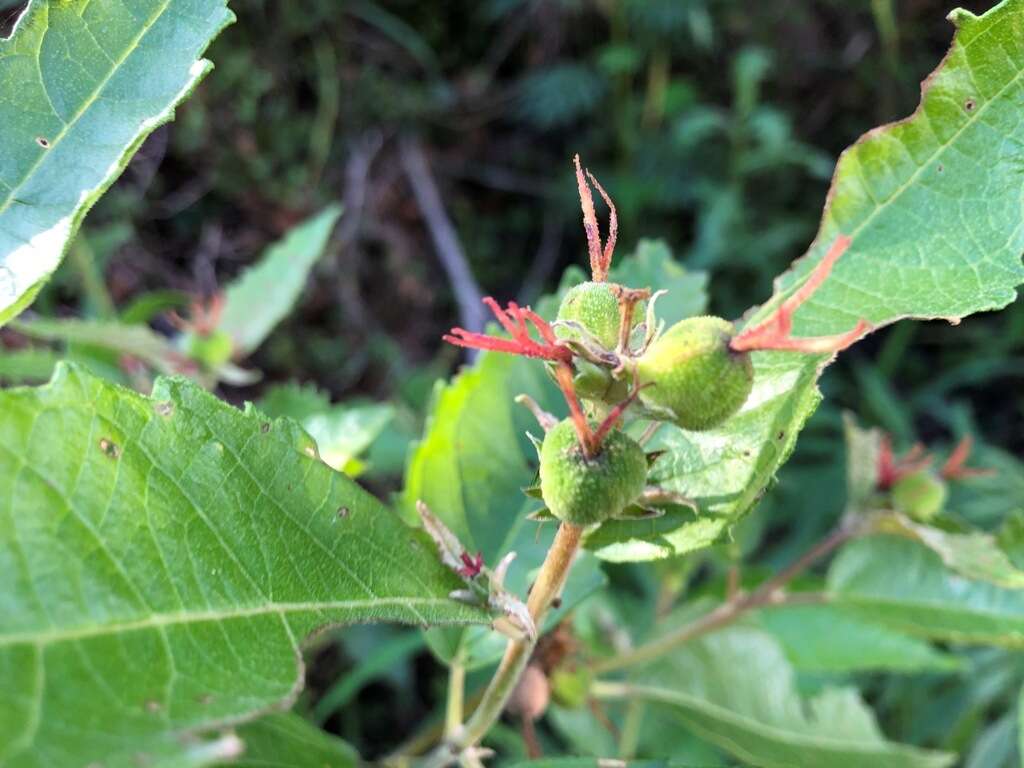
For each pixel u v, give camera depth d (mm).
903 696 244
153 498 67
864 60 461
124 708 54
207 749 51
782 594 151
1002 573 135
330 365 363
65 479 62
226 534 71
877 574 153
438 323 400
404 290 393
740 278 390
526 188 429
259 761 79
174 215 352
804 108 472
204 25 86
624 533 85
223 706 58
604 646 184
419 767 105
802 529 308
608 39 440
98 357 185
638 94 442
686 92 415
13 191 83
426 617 81
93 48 86
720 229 362
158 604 63
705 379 71
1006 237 89
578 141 431
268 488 76
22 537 58
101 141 85
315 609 75
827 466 321
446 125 426
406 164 409
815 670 189
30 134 84
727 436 87
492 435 120
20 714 51
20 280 80
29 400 63
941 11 464
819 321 93
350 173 394
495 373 121
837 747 145
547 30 439
